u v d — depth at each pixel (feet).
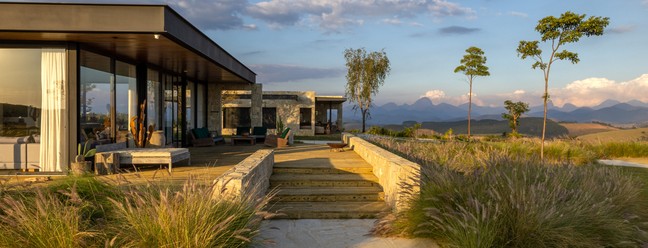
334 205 22.62
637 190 23.08
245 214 14.88
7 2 24.32
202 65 42.34
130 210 13.62
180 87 51.26
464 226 14.40
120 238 13.34
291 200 23.54
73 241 12.73
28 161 28.27
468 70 104.53
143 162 27.86
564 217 15.48
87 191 16.94
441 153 36.27
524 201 15.53
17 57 28.09
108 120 33.58
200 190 14.38
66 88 28.12
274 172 28.35
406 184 18.42
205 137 53.62
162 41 28.48
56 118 28.14
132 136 37.83
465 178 19.12
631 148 54.24
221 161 34.14
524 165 23.48
